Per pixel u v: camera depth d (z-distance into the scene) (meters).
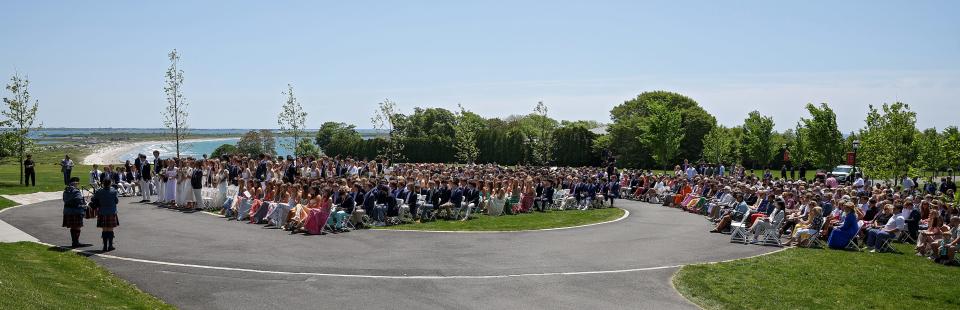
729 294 12.91
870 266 15.59
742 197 22.98
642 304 12.20
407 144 70.88
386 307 11.73
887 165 33.09
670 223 23.80
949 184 30.70
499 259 16.14
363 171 34.91
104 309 10.65
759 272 14.79
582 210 28.47
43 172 44.31
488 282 13.72
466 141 62.25
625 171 39.31
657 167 67.50
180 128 42.22
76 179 16.94
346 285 13.31
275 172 28.31
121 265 14.80
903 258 16.77
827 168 46.03
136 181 31.12
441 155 71.06
